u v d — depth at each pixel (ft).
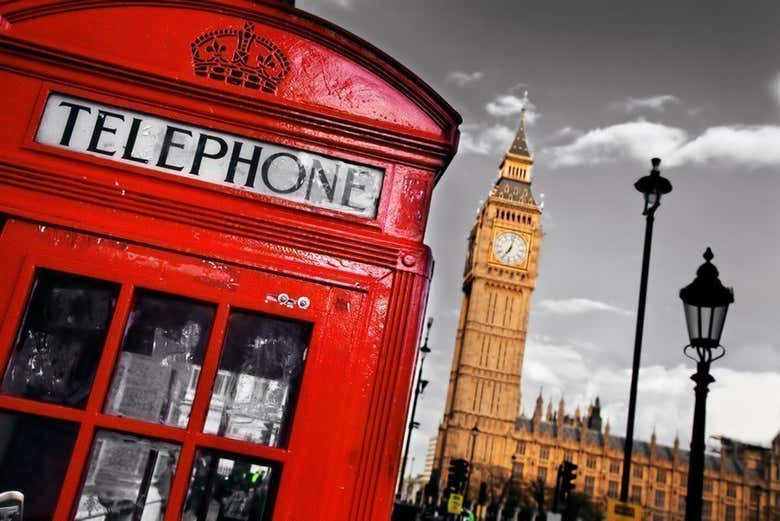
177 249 5.35
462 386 333.01
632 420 36.14
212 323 5.29
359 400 5.31
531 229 354.95
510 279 347.15
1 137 5.50
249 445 5.01
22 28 5.76
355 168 5.89
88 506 4.75
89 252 5.28
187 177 5.65
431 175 5.97
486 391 333.42
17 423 4.84
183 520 4.83
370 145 5.90
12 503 4.68
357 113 6.05
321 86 6.07
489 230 353.31
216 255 5.38
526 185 367.04
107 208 5.44
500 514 285.43
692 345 21.98
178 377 5.15
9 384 4.96
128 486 4.83
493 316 342.85
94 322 5.18
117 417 4.88
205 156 5.71
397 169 5.92
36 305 5.16
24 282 5.13
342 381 5.32
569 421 409.49
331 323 5.43
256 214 5.59
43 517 4.69
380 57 6.14
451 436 326.65
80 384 5.02
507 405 331.98
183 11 6.04
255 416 5.18
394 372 5.41
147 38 5.93
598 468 343.26
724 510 350.84
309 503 5.01
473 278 350.23
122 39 5.90
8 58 5.66
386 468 5.20
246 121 5.78
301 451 5.09
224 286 5.36
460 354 367.66
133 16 5.97
